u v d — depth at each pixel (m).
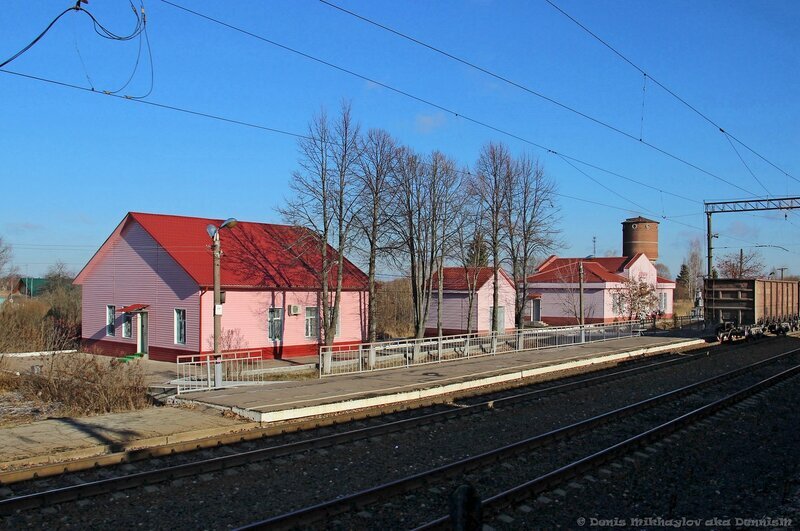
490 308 43.16
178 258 27.70
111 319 32.28
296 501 8.04
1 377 19.06
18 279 69.38
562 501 8.05
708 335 35.81
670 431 11.89
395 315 46.16
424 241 33.00
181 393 16.03
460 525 4.68
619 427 12.61
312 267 31.97
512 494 7.79
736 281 34.06
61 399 15.51
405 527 7.11
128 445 10.67
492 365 22.23
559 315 51.34
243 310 28.27
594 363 24.89
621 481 8.98
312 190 27.91
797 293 42.41
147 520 7.34
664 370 22.48
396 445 11.11
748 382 19.22
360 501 7.66
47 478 8.85
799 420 13.72
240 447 10.85
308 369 24.17
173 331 28.17
